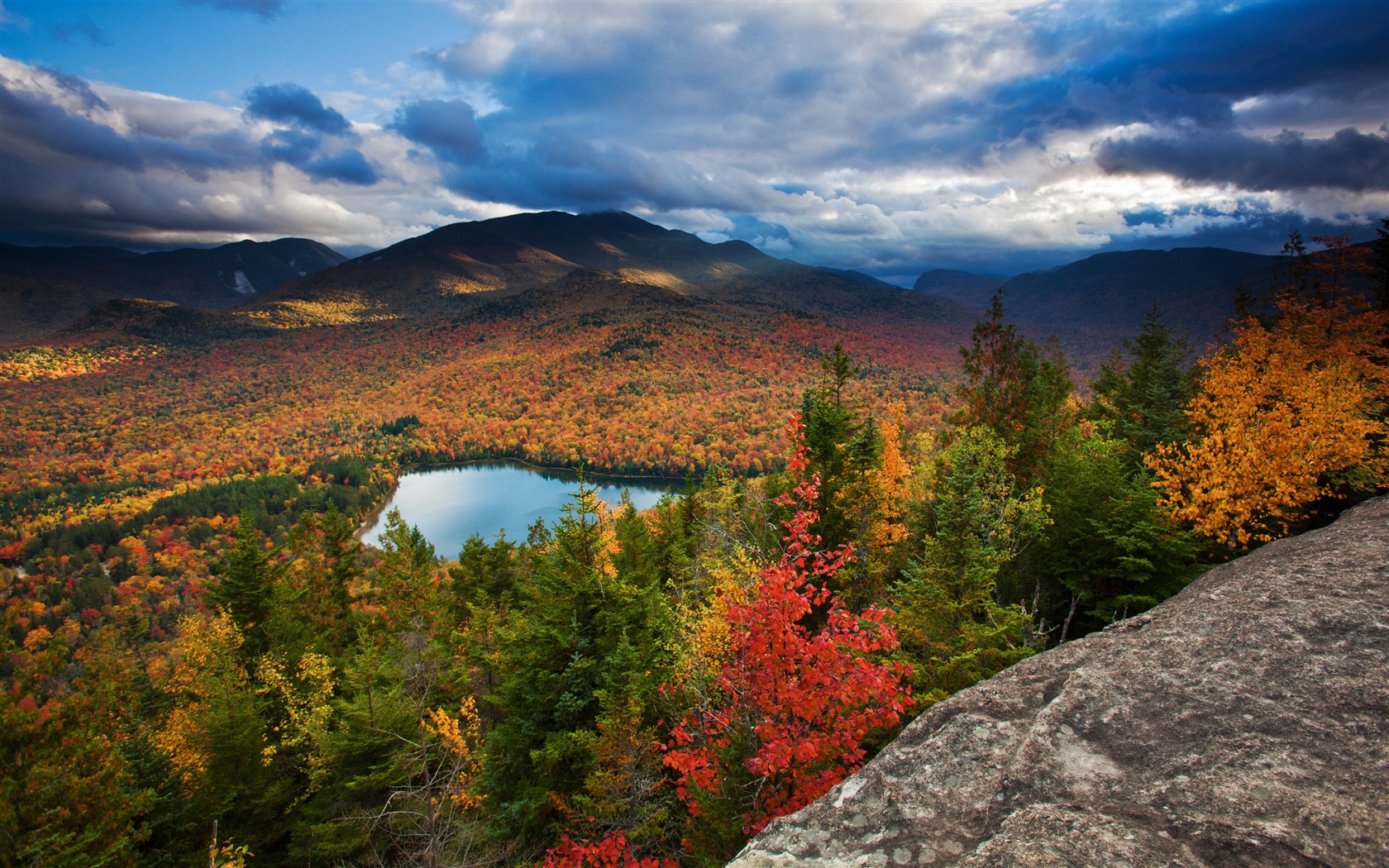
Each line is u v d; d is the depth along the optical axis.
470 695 22.58
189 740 17.67
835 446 18.78
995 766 3.38
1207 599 4.43
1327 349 18.94
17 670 10.28
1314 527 15.56
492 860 12.97
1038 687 4.10
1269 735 3.02
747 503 16.80
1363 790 2.59
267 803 17.38
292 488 166.88
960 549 12.52
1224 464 13.88
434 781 13.29
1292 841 2.42
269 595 25.94
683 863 10.56
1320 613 3.86
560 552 16.22
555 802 13.65
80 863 10.12
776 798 7.07
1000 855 2.63
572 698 14.39
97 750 11.09
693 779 7.50
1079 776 3.12
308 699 21.34
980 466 15.56
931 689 10.30
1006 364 23.33
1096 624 15.00
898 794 3.38
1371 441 15.27
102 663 11.91
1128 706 3.52
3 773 9.96
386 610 33.56
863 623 8.17
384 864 14.83
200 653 22.20
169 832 15.33
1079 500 15.66
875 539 20.20
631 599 15.59
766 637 7.23
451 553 121.19
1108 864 2.45
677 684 12.70
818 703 6.68
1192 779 2.89
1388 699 3.03
